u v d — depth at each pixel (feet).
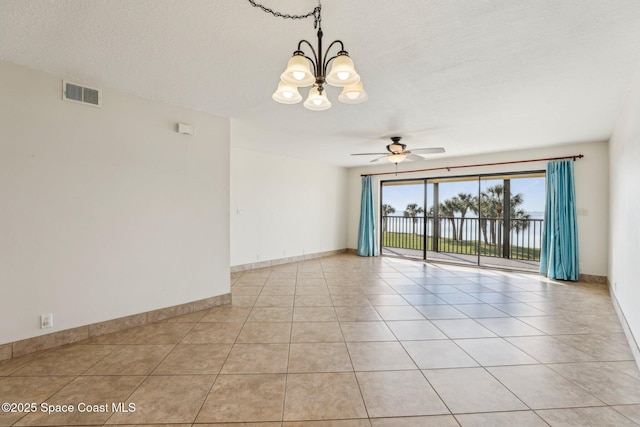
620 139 11.34
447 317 10.79
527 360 7.67
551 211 16.99
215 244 11.93
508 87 9.04
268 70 8.11
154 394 6.15
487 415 5.57
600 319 10.62
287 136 15.21
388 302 12.58
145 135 10.02
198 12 5.61
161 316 10.42
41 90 8.04
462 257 22.61
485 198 21.48
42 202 8.05
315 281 16.24
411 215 25.13
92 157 8.91
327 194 25.03
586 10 5.51
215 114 11.80
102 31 6.26
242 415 5.52
